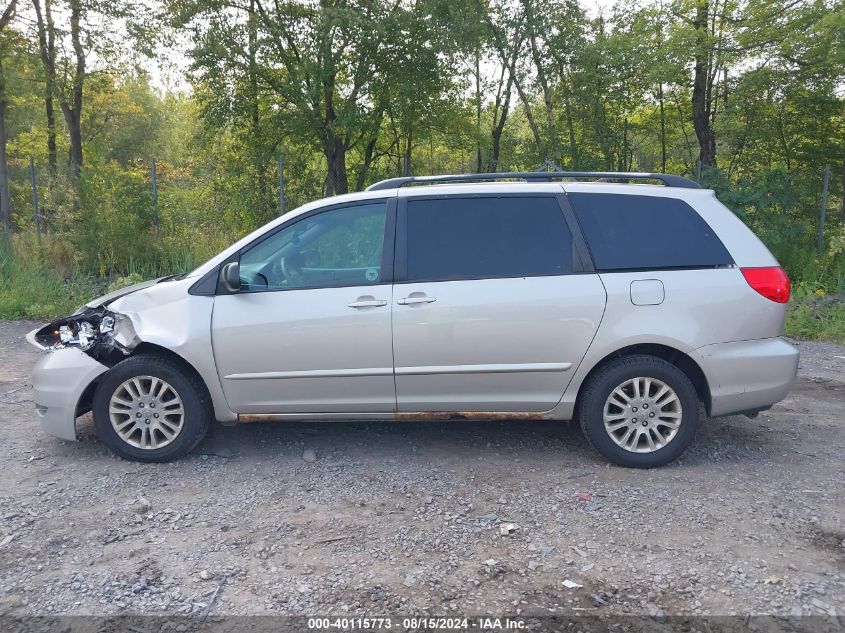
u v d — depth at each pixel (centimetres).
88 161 1352
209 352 444
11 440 505
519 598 304
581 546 348
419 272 443
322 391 449
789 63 1507
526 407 448
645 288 433
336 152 1606
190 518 382
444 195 457
